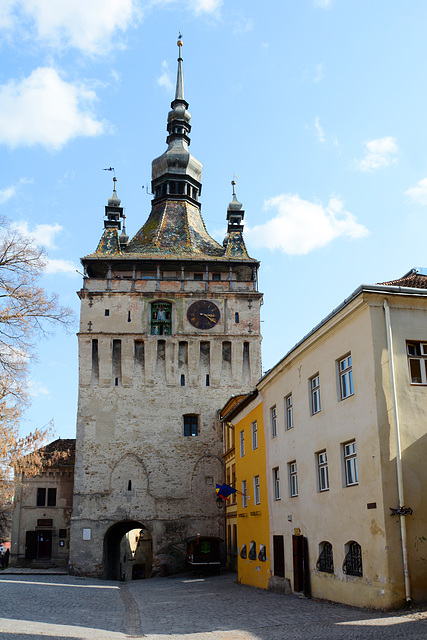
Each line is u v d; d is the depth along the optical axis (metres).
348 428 22.83
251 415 37.94
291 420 30.55
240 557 39.09
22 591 33.16
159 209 71.88
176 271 64.56
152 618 23.25
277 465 31.81
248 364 60.22
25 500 61.44
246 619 21.08
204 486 56.78
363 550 21.08
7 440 24.61
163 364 59.62
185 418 58.97
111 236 64.00
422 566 19.45
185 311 60.75
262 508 34.47
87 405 58.03
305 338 26.77
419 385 21.34
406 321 21.80
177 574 53.72
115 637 17.89
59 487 62.03
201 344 60.62
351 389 23.27
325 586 24.44
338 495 23.53
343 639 15.22
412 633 15.02
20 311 24.94
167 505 56.12
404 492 20.03
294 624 18.86
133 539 80.62
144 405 58.41
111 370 58.91
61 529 61.00
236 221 67.62
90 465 56.59
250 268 65.75
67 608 25.97
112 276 63.12
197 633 18.73
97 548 54.62
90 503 55.69
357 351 22.34
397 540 19.56
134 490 56.28
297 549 27.58
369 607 20.34
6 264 25.16
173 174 72.88
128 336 59.62
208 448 57.69
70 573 53.81
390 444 20.41
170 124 77.44
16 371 24.80
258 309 61.38
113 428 57.62
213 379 59.41
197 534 53.84
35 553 60.31
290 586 28.64
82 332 59.47
